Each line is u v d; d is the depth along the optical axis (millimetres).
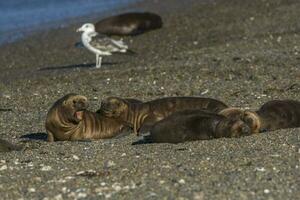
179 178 25844
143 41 70688
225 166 27109
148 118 35969
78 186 25688
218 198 23609
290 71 49031
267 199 23438
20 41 74375
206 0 86562
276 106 34000
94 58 64938
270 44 58594
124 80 49906
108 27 73875
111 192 24781
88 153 31047
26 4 94562
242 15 74625
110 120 35406
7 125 39688
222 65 51938
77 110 34156
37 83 52312
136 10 87375
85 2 96062
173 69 51906
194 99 36812
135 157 29453
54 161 29625
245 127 31875
